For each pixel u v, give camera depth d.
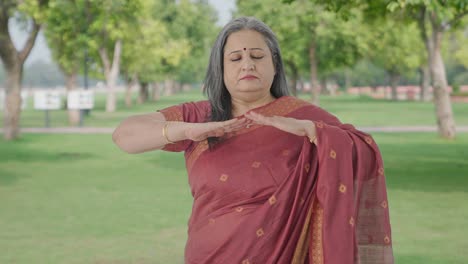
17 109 19.59
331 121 2.44
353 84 113.25
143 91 56.41
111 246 6.29
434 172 11.48
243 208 2.28
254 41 2.39
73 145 17.75
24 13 18.89
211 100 2.46
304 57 38.62
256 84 2.37
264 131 2.36
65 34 25.61
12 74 19.55
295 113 2.44
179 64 61.91
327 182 2.23
